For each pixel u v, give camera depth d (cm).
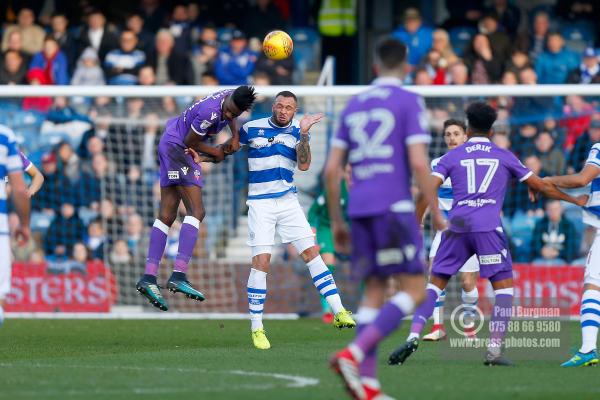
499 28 5603
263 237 3403
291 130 3466
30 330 4019
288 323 4369
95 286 4706
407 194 2120
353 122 2147
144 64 5447
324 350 3247
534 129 4925
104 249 4859
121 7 5944
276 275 4678
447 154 2838
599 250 2839
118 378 2472
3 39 5709
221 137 4959
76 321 4444
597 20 6019
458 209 2806
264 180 3447
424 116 2120
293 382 2412
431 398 2183
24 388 2297
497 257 2775
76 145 5025
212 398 2152
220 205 5062
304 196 5022
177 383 2383
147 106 5081
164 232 3459
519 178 2814
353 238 2148
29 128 5084
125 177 4988
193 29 5859
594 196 2856
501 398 2189
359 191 2123
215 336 3794
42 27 5853
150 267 3425
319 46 6081
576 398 2208
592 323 2814
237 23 5944
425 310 2839
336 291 3500
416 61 5556
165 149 3425
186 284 3388
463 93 4419
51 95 4453
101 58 5453
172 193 3459
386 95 2139
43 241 4947
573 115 4906
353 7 5991
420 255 2130
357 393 2005
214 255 5044
